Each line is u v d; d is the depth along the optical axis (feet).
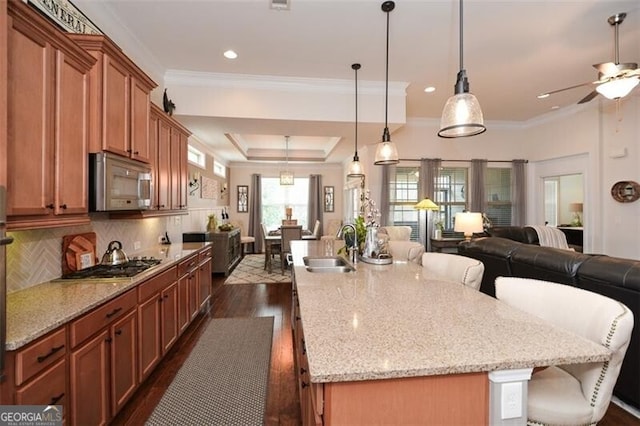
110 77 6.98
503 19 8.97
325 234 31.24
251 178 30.53
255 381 7.89
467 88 5.65
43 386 4.33
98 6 8.17
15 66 4.59
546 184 20.08
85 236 7.79
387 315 4.36
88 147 6.43
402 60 11.44
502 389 3.21
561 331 3.83
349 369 2.96
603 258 7.03
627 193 14.92
